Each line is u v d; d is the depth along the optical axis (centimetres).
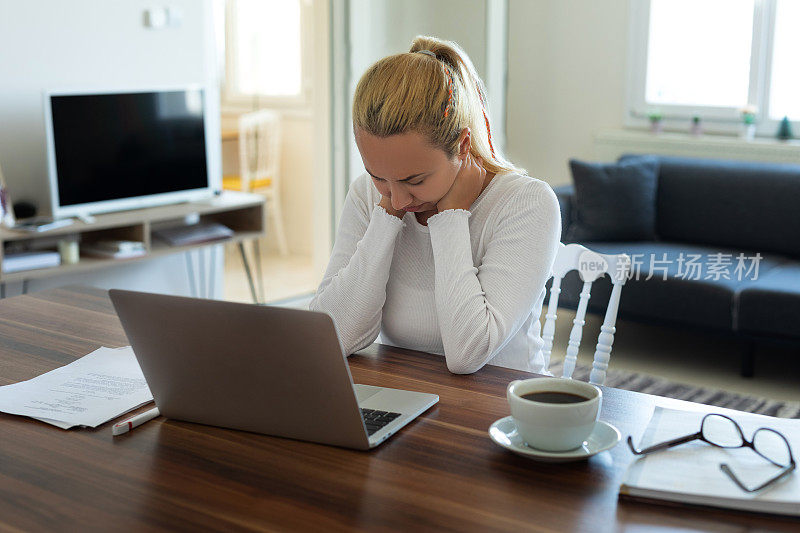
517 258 148
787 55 439
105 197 364
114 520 95
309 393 110
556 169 513
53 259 341
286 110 589
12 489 103
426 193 140
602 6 479
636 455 104
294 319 105
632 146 473
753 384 353
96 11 370
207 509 97
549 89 505
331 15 432
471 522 93
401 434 116
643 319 375
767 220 398
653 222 424
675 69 470
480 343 139
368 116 132
